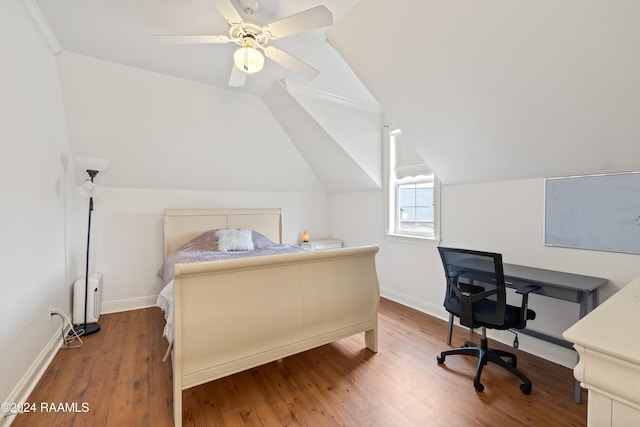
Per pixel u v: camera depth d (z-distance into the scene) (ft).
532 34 4.79
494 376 6.49
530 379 6.36
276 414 5.30
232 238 11.19
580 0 4.12
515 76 5.51
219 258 9.40
